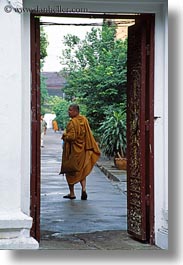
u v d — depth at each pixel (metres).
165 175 6.57
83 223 8.23
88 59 19.86
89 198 10.93
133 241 6.91
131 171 7.04
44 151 24.16
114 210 9.48
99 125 18.45
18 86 5.59
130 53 7.02
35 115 6.48
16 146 5.58
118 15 6.71
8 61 5.56
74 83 21.55
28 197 6.44
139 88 6.75
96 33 20.09
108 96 18.02
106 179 14.52
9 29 5.56
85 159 10.52
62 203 10.22
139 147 6.76
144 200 6.71
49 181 13.70
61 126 35.06
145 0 6.57
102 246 6.64
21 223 5.54
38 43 6.52
